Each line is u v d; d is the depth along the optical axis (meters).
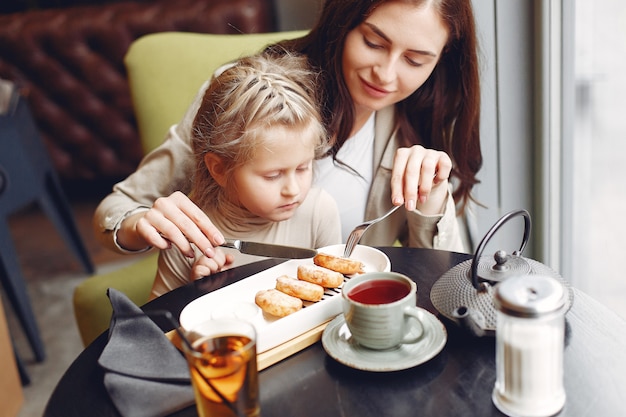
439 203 1.09
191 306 0.81
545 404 0.61
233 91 1.00
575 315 0.77
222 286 0.92
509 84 1.45
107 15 2.70
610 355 0.70
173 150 1.21
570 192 1.52
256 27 2.65
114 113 2.81
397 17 0.95
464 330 0.72
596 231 1.53
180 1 2.71
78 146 2.89
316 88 1.11
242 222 1.09
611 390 0.64
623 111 1.42
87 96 2.79
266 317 0.80
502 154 1.52
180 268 1.09
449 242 1.12
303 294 0.81
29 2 3.20
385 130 1.23
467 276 0.77
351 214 1.25
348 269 0.85
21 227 2.96
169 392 0.68
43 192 2.11
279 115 0.93
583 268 1.58
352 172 1.22
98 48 2.71
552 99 1.43
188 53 1.46
